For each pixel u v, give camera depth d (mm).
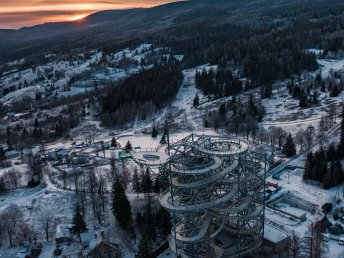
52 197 158000
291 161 181375
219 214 115938
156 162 109062
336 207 140750
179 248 112938
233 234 124250
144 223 130500
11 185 174250
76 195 158750
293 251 114438
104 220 138875
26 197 162250
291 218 134625
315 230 122000
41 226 137500
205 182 107250
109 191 159750
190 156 113188
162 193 115750
